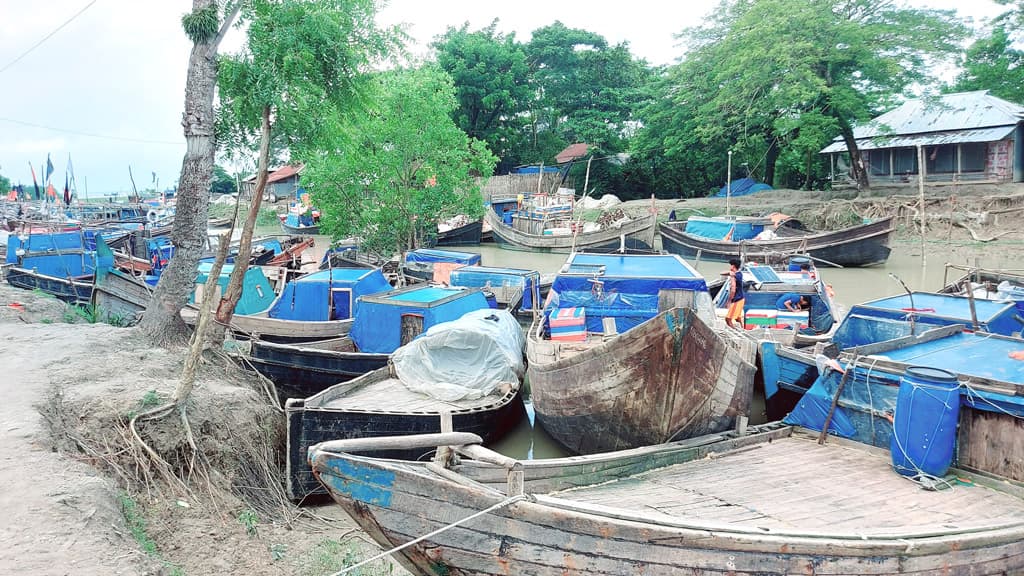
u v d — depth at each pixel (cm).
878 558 524
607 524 474
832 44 3222
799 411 899
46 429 678
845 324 1105
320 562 631
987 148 3228
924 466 695
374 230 2545
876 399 802
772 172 4397
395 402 977
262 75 978
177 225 1069
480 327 1105
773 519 601
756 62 3312
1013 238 2661
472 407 963
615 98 5259
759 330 1216
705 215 3694
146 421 749
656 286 1131
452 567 474
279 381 1112
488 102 4997
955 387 686
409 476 452
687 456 785
